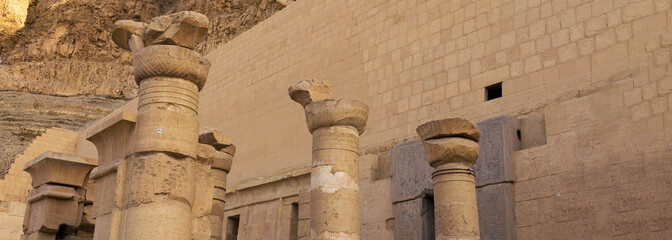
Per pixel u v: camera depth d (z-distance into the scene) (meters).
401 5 16.22
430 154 10.52
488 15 13.95
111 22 57.16
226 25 44.38
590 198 10.52
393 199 13.42
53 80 50.53
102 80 51.00
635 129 10.33
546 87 12.34
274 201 16.92
